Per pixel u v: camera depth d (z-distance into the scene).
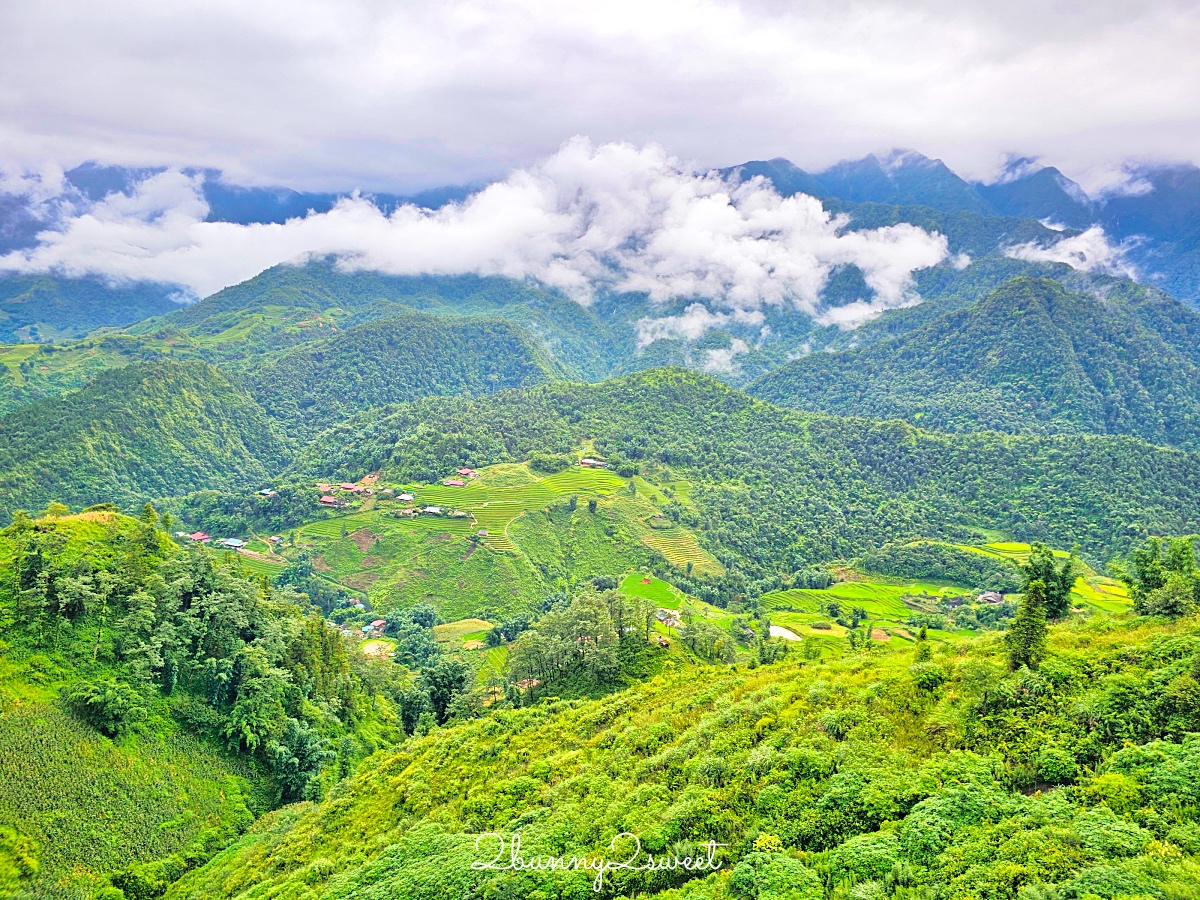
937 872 32.22
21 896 54.81
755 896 33.94
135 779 68.00
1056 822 33.31
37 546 81.50
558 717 73.62
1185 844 30.00
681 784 48.38
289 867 57.94
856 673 59.38
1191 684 41.50
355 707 98.81
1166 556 78.44
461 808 56.81
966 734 44.00
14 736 64.44
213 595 87.81
